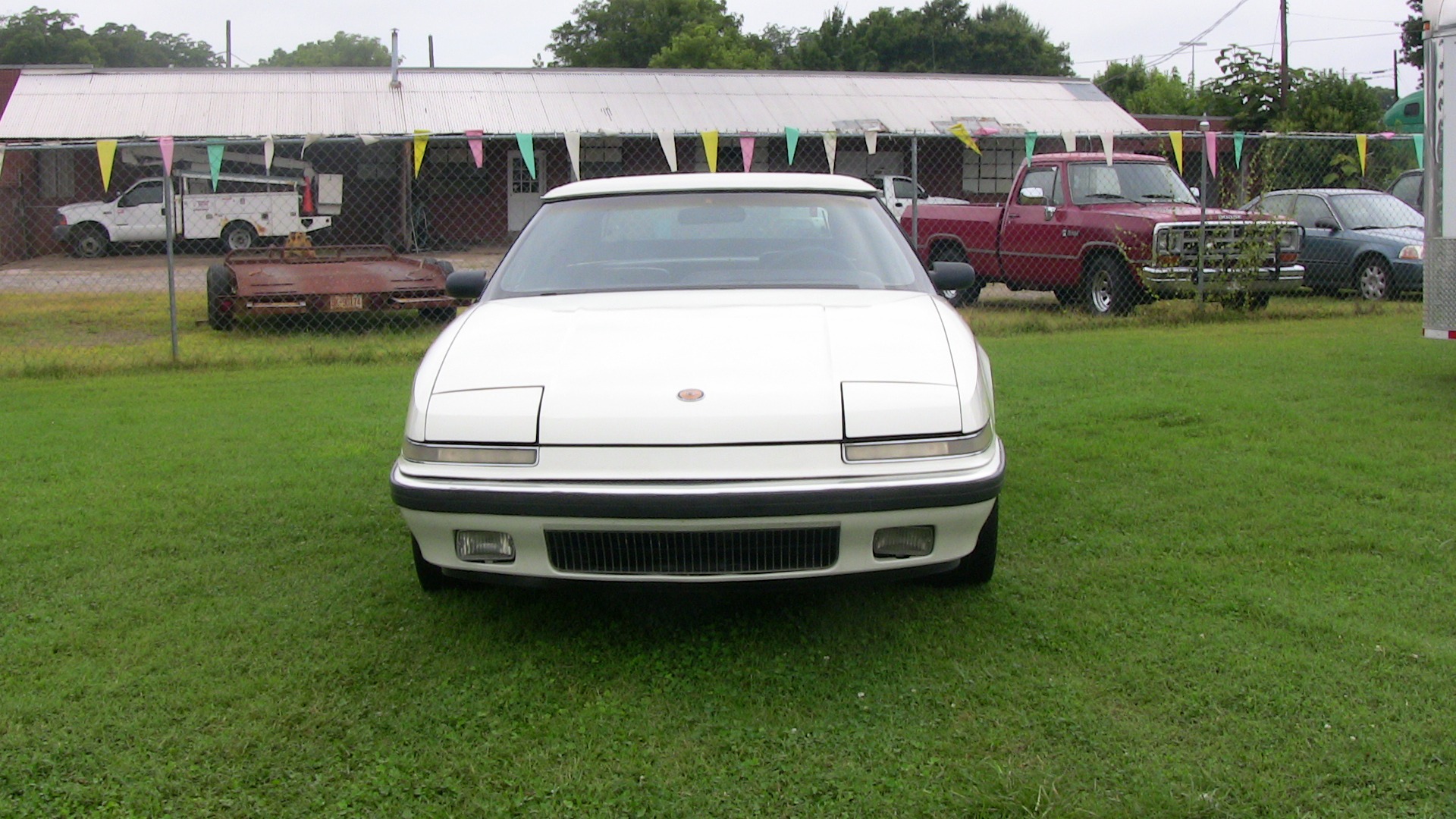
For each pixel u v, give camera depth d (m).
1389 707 2.92
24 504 5.06
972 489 3.17
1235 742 2.77
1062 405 7.03
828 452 3.12
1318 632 3.41
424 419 3.30
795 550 3.16
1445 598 3.66
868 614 3.67
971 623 3.57
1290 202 14.41
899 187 26.39
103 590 3.98
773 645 3.45
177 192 25.25
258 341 11.73
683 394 3.20
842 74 31.73
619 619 3.68
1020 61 57.94
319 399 7.94
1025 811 2.49
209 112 26.67
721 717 2.99
